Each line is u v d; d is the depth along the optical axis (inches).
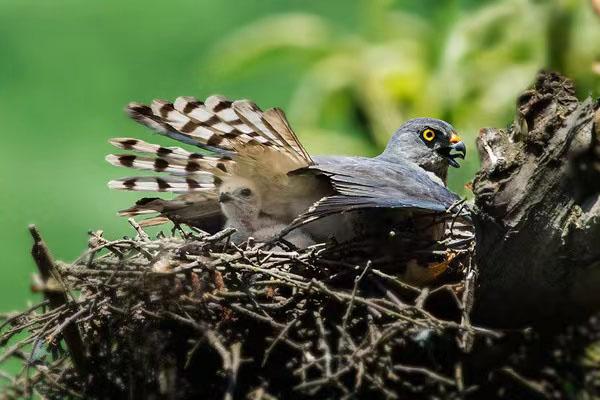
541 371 378.9
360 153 588.7
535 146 366.6
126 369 384.5
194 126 426.9
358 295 392.8
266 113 402.3
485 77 550.9
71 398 388.8
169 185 446.6
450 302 395.2
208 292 380.5
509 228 367.6
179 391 381.4
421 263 405.7
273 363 380.8
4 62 665.0
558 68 512.4
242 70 629.9
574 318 376.5
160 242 398.6
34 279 370.9
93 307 376.5
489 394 380.8
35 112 650.2
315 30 625.9
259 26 629.0
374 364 364.8
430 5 624.4
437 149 499.8
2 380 390.9
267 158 421.7
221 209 444.1
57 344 393.4
